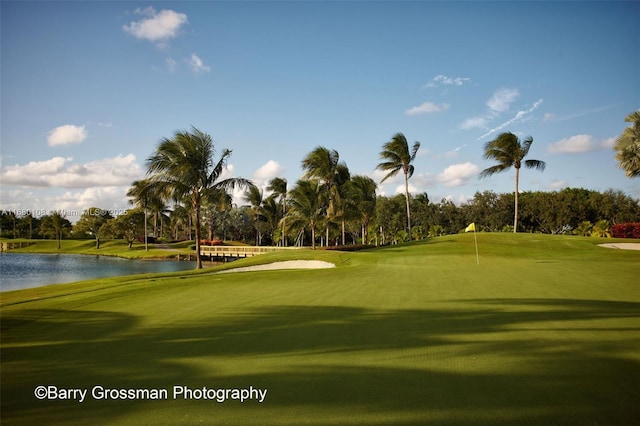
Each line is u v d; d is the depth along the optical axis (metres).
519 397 4.46
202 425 4.03
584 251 29.39
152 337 7.29
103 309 9.87
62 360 6.19
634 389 4.64
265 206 61.09
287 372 5.34
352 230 66.38
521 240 35.62
